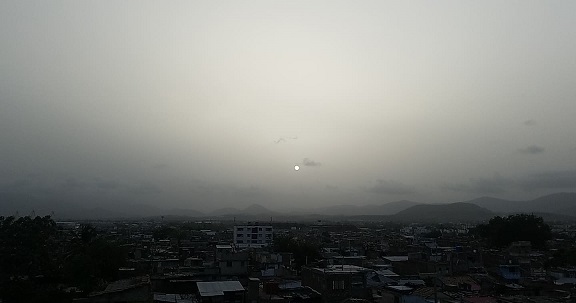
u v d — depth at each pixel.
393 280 66.69
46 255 79.88
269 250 100.88
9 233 83.31
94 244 79.62
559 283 63.62
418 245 111.62
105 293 46.12
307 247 94.81
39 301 56.03
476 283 62.09
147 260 77.50
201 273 64.19
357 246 118.75
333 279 53.88
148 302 46.66
